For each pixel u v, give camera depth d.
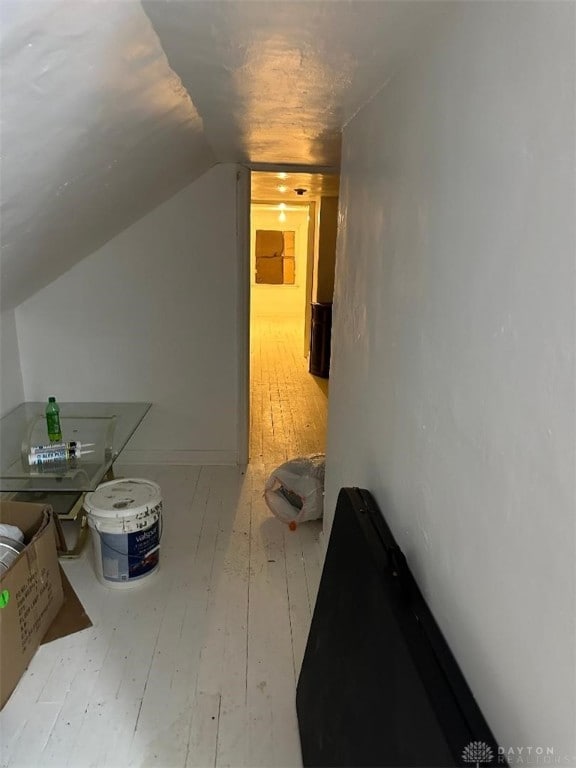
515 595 0.72
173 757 1.54
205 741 1.59
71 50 0.90
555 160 0.62
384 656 1.05
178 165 2.46
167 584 2.30
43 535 1.96
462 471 0.90
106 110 1.26
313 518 2.71
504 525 0.75
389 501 1.38
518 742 0.72
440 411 1.00
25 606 1.83
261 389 5.25
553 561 0.63
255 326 8.55
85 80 1.03
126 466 3.51
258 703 1.72
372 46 1.13
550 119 0.63
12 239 1.72
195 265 3.25
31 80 0.90
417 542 1.15
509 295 0.73
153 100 1.44
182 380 3.43
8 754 1.55
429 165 1.06
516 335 0.71
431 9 0.95
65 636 1.99
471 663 0.87
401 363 1.27
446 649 0.95
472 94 0.85
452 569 0.95
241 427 3.50
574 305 0.58
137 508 2.21
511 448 0.73
